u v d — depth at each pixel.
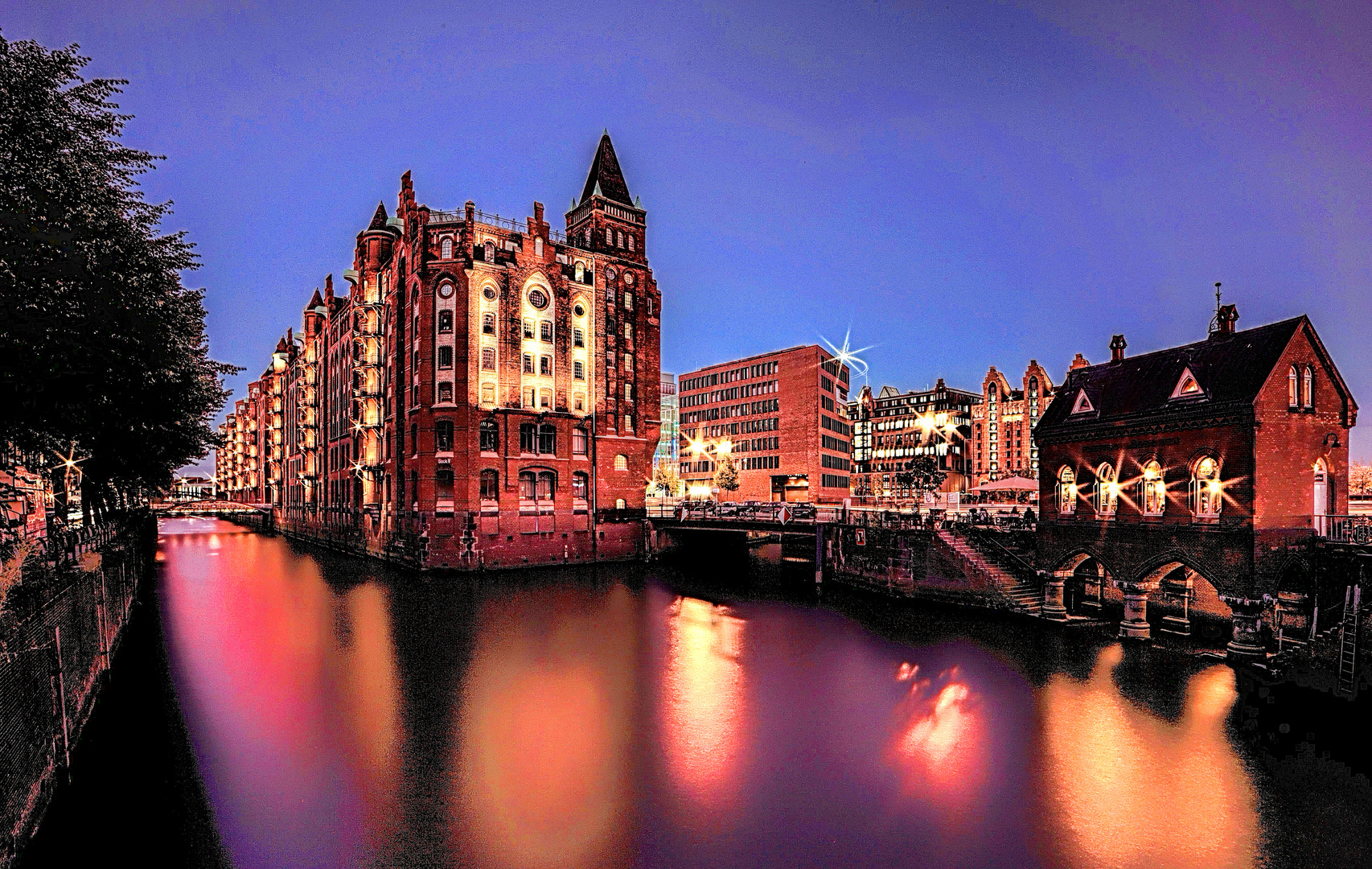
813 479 95.88
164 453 27.19
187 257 18.36
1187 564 26.17
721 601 39.09
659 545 57.84
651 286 62.06
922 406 132.75
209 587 45.00
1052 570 32.44
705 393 117.50
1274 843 13.23
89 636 20.08
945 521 38.47
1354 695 19.67
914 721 19.81
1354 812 14.37
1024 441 113.75
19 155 13.65
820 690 22.66
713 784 15.94
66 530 21.77
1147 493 28.19
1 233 10.89
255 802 14.92
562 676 24.48
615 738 18.70
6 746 11.79
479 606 37.97
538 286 54.12
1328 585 23.86
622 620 34.00
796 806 14.84
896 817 14.37
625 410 59.16
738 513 54.28
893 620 32.97
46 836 13.38
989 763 16.92
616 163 62.94
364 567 54.19
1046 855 12.91
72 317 12.15
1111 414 29.86
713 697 22.09
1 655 11.53
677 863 12.66
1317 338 25.45
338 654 27.53
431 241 51.03
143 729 19.19
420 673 24.91
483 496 50.81
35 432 16.16
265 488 114.94
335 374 73.94
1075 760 17.03
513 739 18.59
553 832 13.78
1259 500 23.98
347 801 15.05
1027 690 22.34
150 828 13.75
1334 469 25.95
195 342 20.58
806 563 57.25
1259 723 19.25
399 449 54.88
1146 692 21.97
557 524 53.81
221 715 20.39
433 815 14.44
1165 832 13.68
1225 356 26.72
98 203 15.17
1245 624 24.59
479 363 50.75
